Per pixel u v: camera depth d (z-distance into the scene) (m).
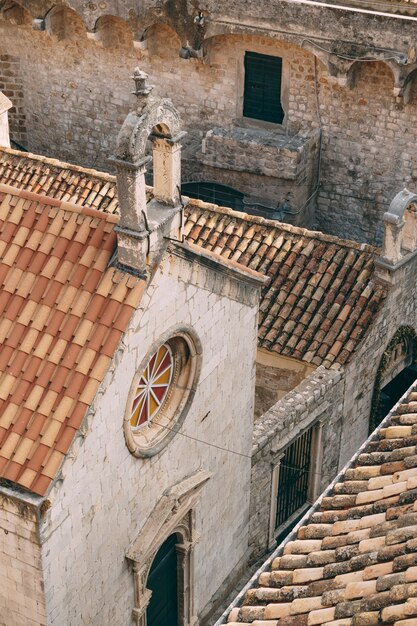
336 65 33.00
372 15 31.67
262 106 35.81
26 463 18.58
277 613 14.53
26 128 40.81
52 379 19.05
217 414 23.50
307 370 27.45
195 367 21.89
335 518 15.80
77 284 19.47
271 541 28.05
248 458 25.41
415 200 26.84
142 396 21.11
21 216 20.33
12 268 19.97
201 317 21.47
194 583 24.75
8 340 19.48
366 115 34.19
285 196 35.31
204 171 36.53
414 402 17.52
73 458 18.84
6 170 31.98
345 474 16.59
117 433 19.97
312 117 35.12
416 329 30.09
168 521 22.58
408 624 12.87
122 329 19.00
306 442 27.39
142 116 17.81
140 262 19.05
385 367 28.84
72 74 38.56
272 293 28.09
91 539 20.23
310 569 15.02
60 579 19.66
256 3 33.16
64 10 37.06
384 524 15.02
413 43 31.56
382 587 13.78
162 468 21.97
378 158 34.84
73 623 20.53
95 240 19.66
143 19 35.09
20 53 39.06
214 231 29.19
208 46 35.12
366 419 29.52
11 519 18.73
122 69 37.50
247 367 24.22
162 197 19.48
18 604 19.84
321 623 13.82
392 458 16.41
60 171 31.58
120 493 20.72
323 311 27.64
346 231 36.84
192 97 36.78
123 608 22.17
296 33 33.06
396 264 26.95
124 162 18.05
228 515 25.47
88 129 39.56
